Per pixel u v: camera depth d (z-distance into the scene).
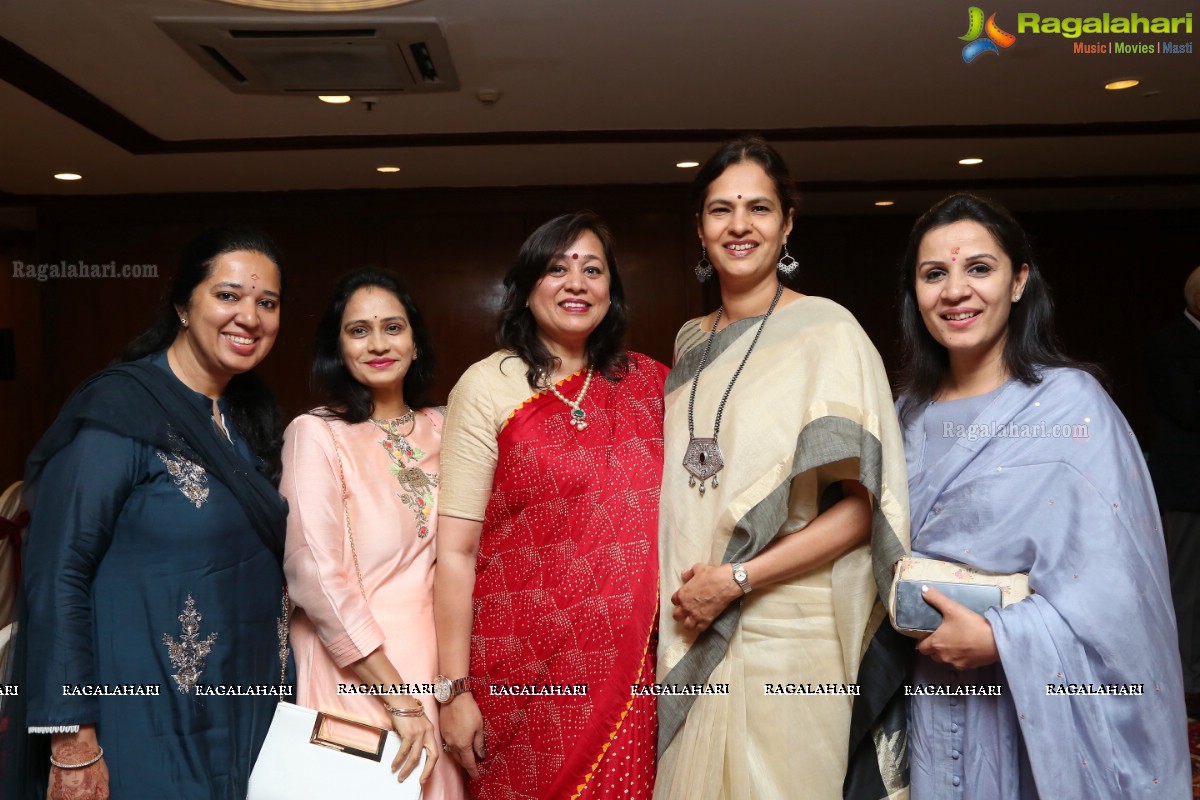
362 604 1.78
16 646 1.62
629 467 1.88
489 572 1.88
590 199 7.34
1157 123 5.71
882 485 1.67
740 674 1.76
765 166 1.89
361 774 1.71
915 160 6.61
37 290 8.66
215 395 1.82
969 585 1.56
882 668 1.71
